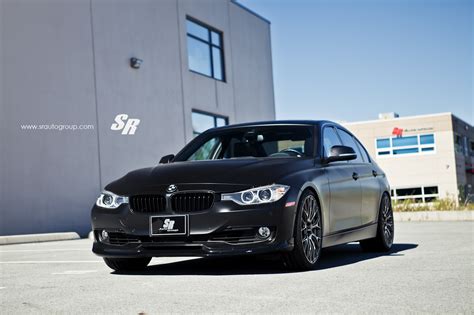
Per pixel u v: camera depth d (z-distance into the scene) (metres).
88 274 5.20
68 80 15.12
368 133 46.25
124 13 17.02
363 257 6.06
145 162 17.36
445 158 44.59
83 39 15.62
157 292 3.94
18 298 3.92
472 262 5.10
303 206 4.98
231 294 3.74
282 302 3.41
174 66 18.89
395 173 45.75
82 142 15.34
